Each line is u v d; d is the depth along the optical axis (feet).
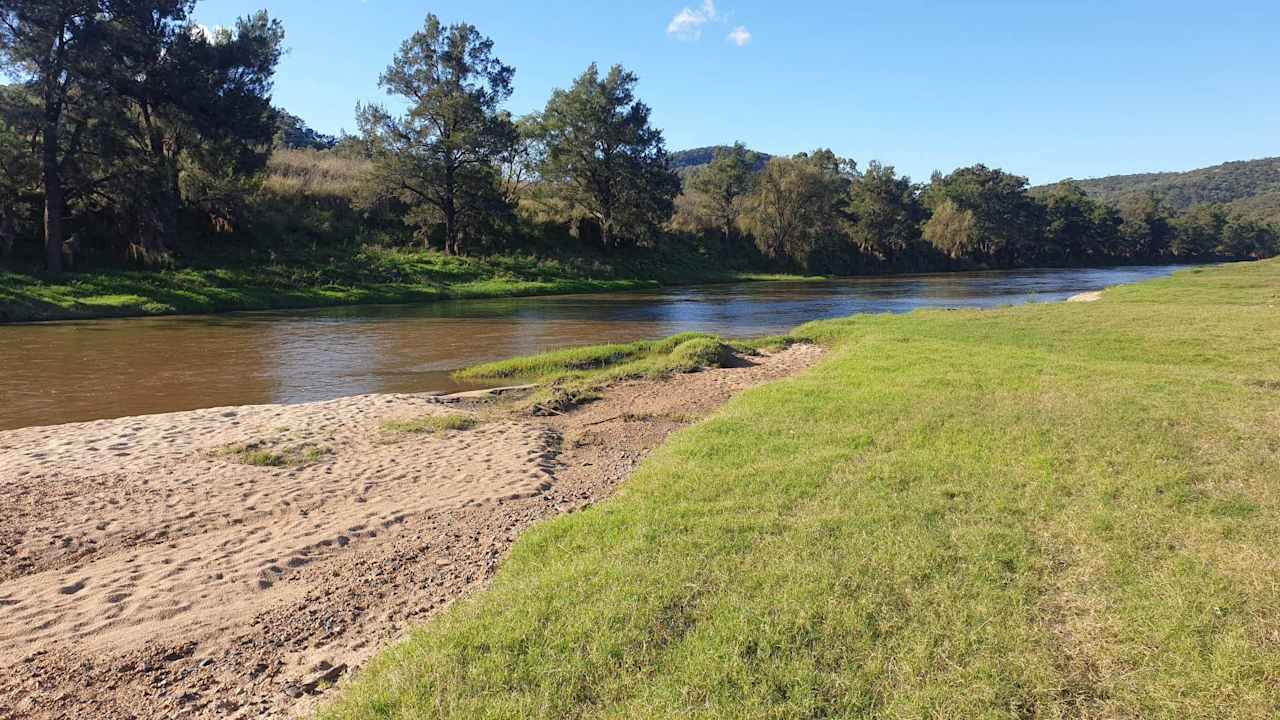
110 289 98.43
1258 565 14.44
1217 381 34.04
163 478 26.13
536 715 10.82
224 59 115.44
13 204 99.14
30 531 21.17
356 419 35.73
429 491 24.61
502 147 152.76
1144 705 10.74
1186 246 410.11
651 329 79.46
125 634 15.34
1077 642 12.30
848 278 212.23
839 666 11.85
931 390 32.94
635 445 31.07
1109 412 27.22
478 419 35.81
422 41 147.02
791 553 15.72
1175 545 15.72
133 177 101.35
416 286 128.77
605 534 17.70
